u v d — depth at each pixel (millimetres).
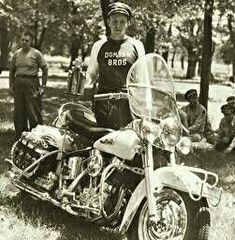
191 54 48156
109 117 5527
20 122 9898
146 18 14688
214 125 17422
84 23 22391
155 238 5043
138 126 5141
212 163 10008
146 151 5016
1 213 5938
